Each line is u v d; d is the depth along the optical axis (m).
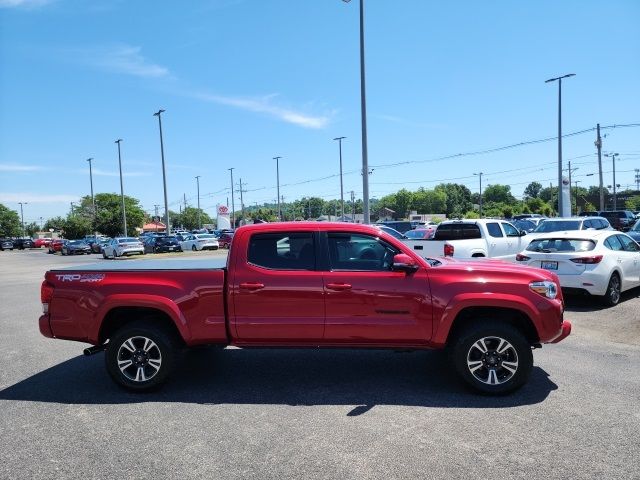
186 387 5.51
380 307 5.14
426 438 4.09
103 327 5.47
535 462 3.66
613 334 7.64
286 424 4.44
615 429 4.21
